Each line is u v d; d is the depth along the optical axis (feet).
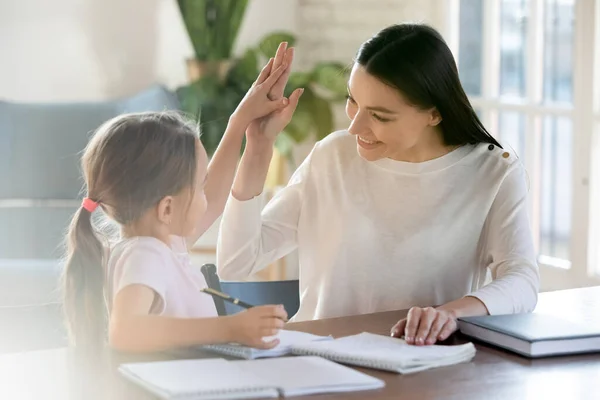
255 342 6.82
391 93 8.60
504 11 19.20
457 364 7.11
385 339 7.58
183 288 7.39
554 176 18.28
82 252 7.27
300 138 21.49
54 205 19.92
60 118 20.53
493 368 7.00
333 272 9.52
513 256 9.14
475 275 9.67
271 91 8.84
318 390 6.24
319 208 9.70
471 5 20.18
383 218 9.46
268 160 8.91
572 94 17.54
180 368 6.54
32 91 23.32
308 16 23.04
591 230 17.35
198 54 22.61
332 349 7.16
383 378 6.68
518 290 8.63
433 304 9.44
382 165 9.57
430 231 9.36
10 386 6.40
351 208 9.51
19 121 20.45
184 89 22.62
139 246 7.21
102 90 23.63
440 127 9.50
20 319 8.72
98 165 7.37
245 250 9.05
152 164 7.31
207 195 8.94
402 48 8.63
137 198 7.34
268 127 8.80
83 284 7.25
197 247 21.02
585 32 16.99
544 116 18.28
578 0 17.07
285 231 9.75
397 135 8.84
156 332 6.81
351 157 9.74
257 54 23.59
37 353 7.25
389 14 21.99
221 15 22.45
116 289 7.09
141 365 6.59
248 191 8.95
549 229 18.57
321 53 22.98
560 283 18.13
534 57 18.42
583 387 6.60
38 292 16.21
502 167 9.48
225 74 22.36
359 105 8.80
